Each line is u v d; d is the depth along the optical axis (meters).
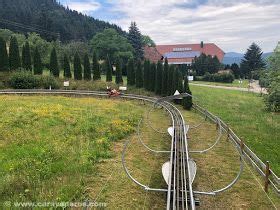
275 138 27.34
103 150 21.23
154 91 52.22
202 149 22.89
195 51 157.12
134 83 56.34
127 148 22.34
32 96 46.44
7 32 114.25
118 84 56.88
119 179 16.97
